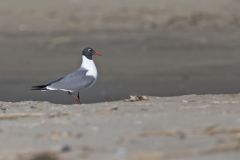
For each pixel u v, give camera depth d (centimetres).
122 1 4562
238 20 4334
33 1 4603
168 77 3197
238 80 3094
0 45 3950
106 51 3778
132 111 1559
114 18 4359
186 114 1492
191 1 4547
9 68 3494
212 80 3111
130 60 3588
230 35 4059
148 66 3456
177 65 3469
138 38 3984
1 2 4612
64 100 2570
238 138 1268
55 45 3925
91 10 4475
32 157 1217
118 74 3281
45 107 1702
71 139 1323
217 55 3666
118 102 1730
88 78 1855
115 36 4044
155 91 2869
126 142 1276
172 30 4156
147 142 1270
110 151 1225
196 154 1191
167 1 4541
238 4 4528
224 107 1573
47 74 3362
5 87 3012
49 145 1291
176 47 3819
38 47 3897
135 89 2917
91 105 1686
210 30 4159
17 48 3888
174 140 1278
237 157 1166
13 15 4466
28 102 1789
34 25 4316
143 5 4497
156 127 1377
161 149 1225
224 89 2892
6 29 4266
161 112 1531
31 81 3166
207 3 4528
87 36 4072
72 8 4512
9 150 1270
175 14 4394
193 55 3669
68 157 1202
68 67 3512
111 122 1442
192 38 3984
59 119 1509
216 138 1278
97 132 1363
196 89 2900
